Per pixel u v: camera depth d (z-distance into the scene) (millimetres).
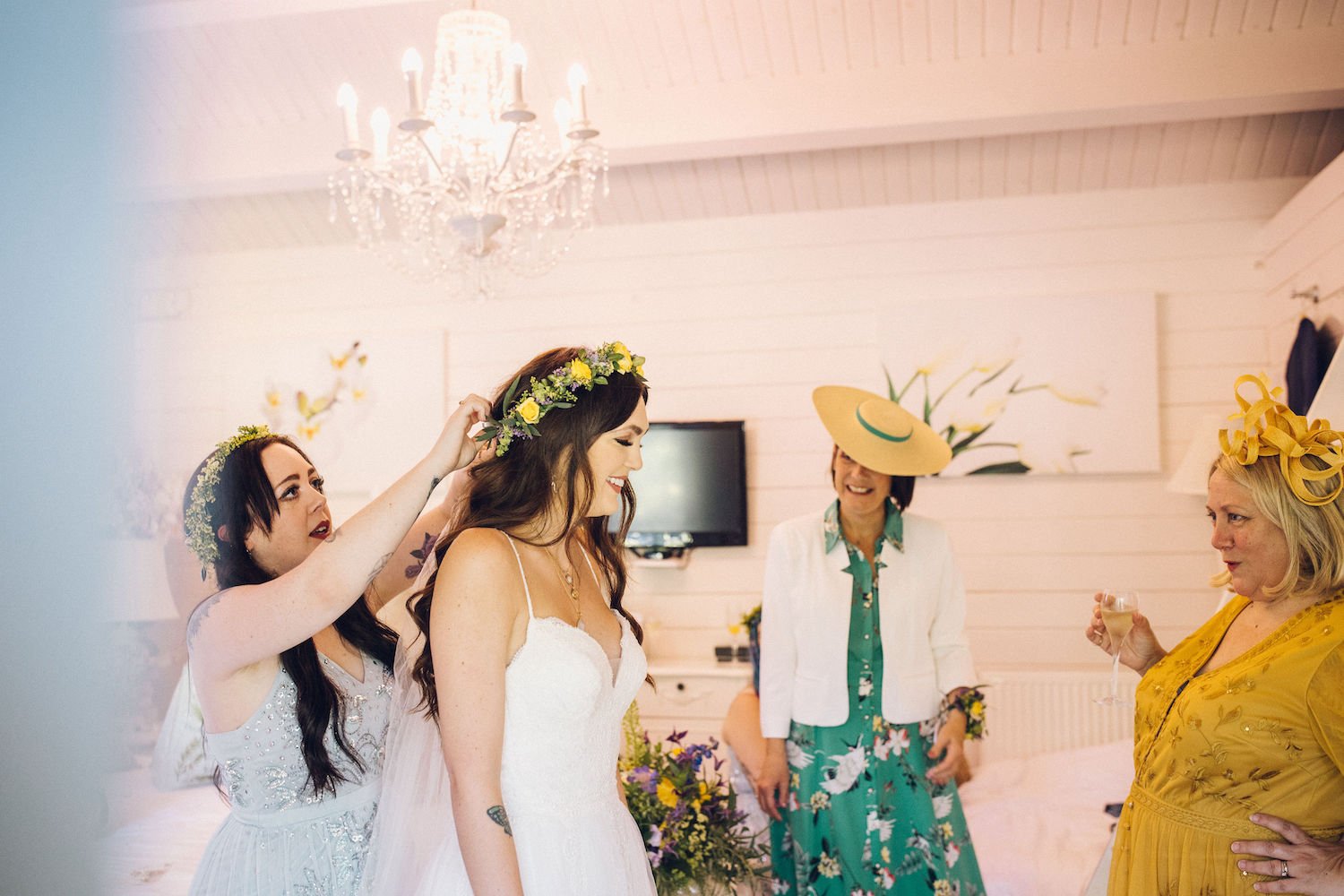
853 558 2676
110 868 457
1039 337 4441
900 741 2588
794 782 2613
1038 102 3760
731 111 3959
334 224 4965
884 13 3729
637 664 1796
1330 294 3637
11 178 410
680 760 2713
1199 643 1826
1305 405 3688
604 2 3809
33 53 415
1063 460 4410
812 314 4660
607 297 4828
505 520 1657
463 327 4945
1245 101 3674
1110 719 4219
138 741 475
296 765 1621
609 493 1753
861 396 2881
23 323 414
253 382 5055
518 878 1444
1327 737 1515
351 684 1732
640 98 4027
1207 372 4363
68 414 426
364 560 1474
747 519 4652
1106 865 2098
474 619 1498
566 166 3111
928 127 3871
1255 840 1547
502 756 1549
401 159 3230
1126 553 4398
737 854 2617
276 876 1586
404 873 1573
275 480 1654
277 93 4199
